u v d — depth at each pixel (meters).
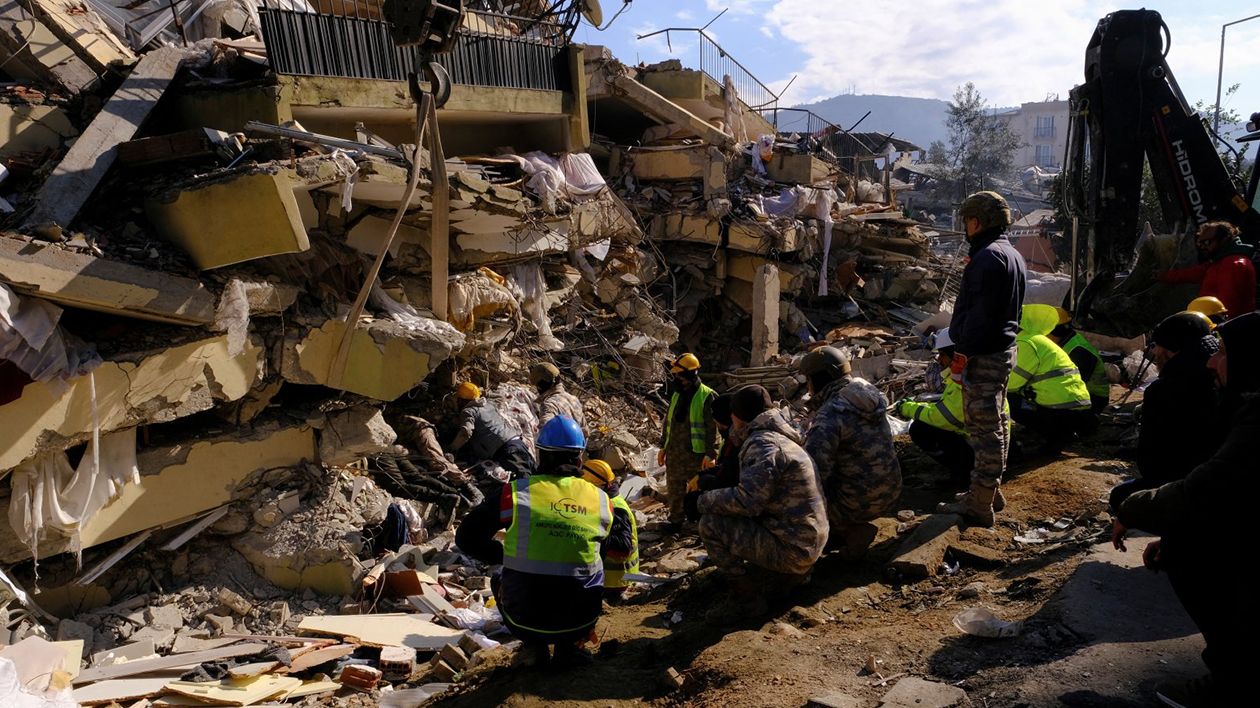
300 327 7.63
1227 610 2.88
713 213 18.12
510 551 4.16
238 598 6.91
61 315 6.34
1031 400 6.69
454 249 10.05
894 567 4.96
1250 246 7.41
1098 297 9.74
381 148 7.81
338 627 6.33
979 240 5.12
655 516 8.89
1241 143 8.90
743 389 4.75
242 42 9.26
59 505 6.33
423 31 5.47
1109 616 3.82
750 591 4.65
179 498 7.03
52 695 4.92
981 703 3.29
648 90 18.25
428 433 9.23
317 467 7.94
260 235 6.78
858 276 21.55
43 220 6.45
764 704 3.54
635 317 15.42
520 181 10.01
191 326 6.92
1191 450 3.89
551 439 4.29
